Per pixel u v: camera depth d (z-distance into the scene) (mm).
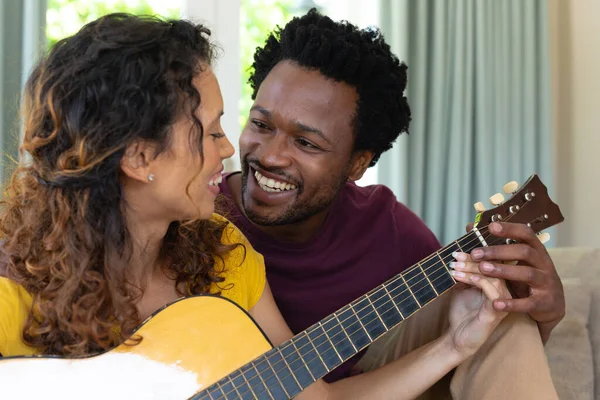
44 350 1061
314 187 1468
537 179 1385
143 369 1038
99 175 1037
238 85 2814
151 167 1060
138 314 1150
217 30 2773
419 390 1292
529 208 1377
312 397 1260
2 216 1124
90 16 2615
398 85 1599
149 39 1044
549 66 2936
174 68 1051
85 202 1047
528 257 1287
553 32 3100
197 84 1080
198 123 1067
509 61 2926
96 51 1021
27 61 2330
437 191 2855
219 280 1243
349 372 1592
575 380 1631
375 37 1594
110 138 1021
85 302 1054
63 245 1054
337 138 1463
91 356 1025
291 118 1420
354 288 1592
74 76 1020
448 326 1455
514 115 2928
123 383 1021
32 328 1046
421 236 1689
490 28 2893
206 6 2756
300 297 1561
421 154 2836
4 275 1064
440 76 2846
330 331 1172
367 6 2965
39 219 1068
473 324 1270
